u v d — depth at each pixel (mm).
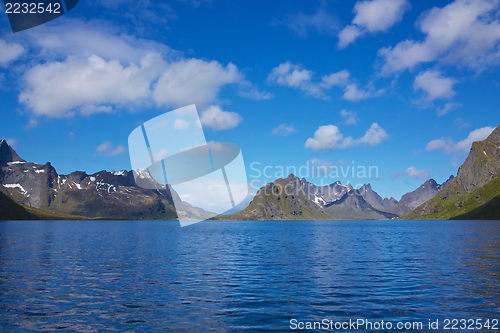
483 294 25266
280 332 17375
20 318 19391
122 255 51312
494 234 109000
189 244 74562
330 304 22625
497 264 41156
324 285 28875
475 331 17484
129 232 132375
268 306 22219
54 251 56156
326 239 96375
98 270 36625
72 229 155000
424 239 89438
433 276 33031
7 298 23906
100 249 60688
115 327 18016
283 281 30844
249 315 20188
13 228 148875
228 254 53969
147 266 39906
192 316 20031
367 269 37750
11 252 53688
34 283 29359
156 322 18891
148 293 25797
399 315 20141
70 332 17203
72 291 26312
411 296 24750
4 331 17266
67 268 37844
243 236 112500
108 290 26750
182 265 40938
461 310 21141
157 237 100250
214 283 29844
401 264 41562
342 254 53969
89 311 20906
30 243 71688
